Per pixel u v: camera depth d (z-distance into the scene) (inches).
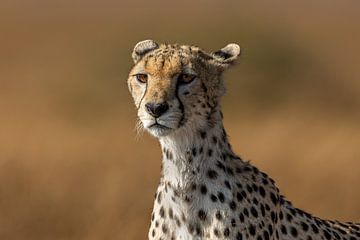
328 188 617.3
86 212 534.9
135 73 361.7
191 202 352.2
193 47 369.4
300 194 607.8
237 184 354.3
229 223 348.5
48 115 1109.1
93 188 575.2
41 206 538.3
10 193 540.1
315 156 667.4
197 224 351.9
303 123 850.8
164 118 345.1
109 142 807.1
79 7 3690.9
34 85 1419.8
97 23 2787.9
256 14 1939.0
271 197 361.4
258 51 1518.2
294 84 1459.2
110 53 1604.3
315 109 1114.1
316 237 369.4
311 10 3420.3
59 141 811.4
